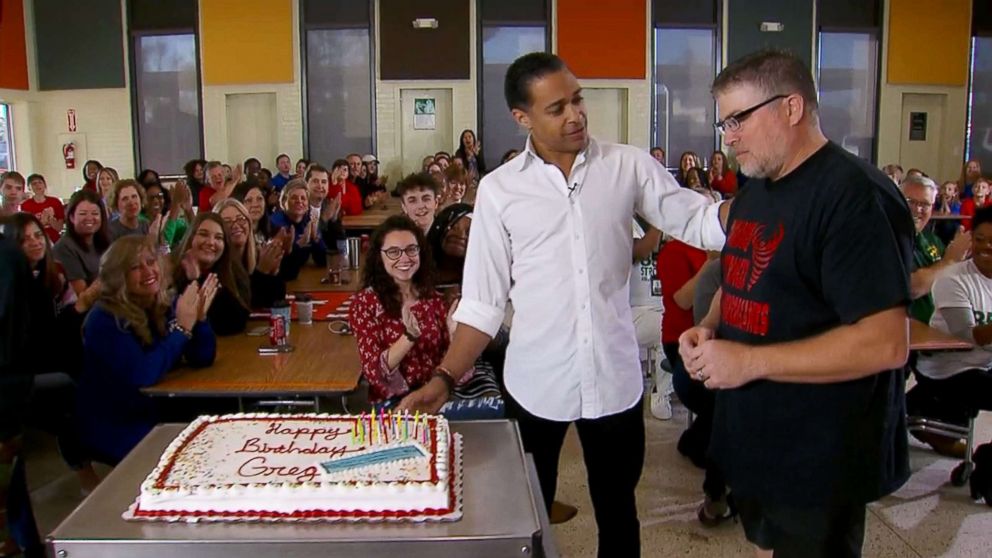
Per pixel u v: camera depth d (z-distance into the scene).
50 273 3.26
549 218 1.77
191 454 1.35
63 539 1.10
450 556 1.10
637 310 3.89
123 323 2.40
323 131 10.79
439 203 4.91
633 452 1.89
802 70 1.34
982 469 2.86
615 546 1.92
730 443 1.50
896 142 11.10
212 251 2.99
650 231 2.11
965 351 2.96
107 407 2.51
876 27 10.85
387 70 10.61
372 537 1.10
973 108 11.15
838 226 1.27
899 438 1.42
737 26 10.69
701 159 10.95
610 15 10.54
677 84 10.80
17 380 2.10
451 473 1.31
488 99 10.71
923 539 2.63
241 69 10.61
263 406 2.67
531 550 1.12
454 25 10.52
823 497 1.36
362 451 1.36
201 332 2.56
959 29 10.94
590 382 1.81
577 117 1.70
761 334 1.39
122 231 4.74
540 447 1.89
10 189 6.32
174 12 10.59
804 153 1.36
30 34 10.70
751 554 2.56
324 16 10.53
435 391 1.78
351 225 6.83
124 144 10.84
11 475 2.14
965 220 7.98
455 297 2.93
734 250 1.48
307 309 3.22
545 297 1.81
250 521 1.16
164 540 1.09
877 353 1.24
